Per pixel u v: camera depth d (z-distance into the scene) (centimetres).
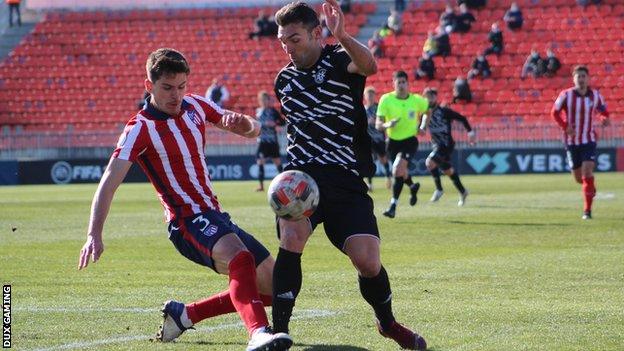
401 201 6172
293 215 1725
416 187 5506
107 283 2772
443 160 5731
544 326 2033
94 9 12106
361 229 1789
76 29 11900
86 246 1655
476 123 9550
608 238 3925
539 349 1795
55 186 9194
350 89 1819
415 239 3972
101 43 11700
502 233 4166
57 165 9681
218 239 1736
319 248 3650
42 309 2297
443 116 5703
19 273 3002
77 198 7006
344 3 11544
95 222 1667
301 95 1834
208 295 2539
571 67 10412
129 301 2427
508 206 5628
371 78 10650
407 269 3034
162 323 1928
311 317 2158
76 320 2142
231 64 11250
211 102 1866
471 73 10306
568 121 4825
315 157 1827
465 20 10850
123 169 1720
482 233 4178
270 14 11881
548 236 4031
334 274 2917
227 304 1847
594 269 2995
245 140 9625
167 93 1747
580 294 2505
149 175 1789
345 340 1906
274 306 1761
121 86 11212
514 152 9444
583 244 3731
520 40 10750
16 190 8375
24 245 3856
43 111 11019
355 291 2569
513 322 2084
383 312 1823
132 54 11569
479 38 10794
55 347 1839
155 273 2995
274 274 1769
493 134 9462
